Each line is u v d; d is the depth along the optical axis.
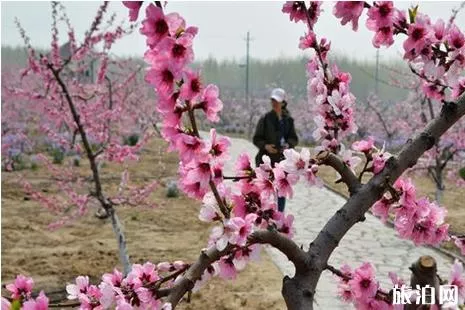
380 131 27.84
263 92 55.81
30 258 8.95
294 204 13.39
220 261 2.07
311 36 2.34
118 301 1.81
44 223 11.51
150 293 1.83
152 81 1.57
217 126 43.69
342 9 2.01
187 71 1.57
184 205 13.55
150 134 9.22
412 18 2.03
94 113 10.41
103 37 8.82
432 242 2.17
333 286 7.32
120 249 6.85
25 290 2.08
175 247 9.82
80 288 2.11
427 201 2.11
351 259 8.73
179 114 1.67
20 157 19.11
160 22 1.51
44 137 23.47
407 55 2.07
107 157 9.25
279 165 2.10
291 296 1.81
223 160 1.78
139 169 19.86
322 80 2.36
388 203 2.14
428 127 1.94
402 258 8.84
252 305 6.95
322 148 2.06
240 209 2.06
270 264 8.61
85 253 9.31
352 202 1.90
